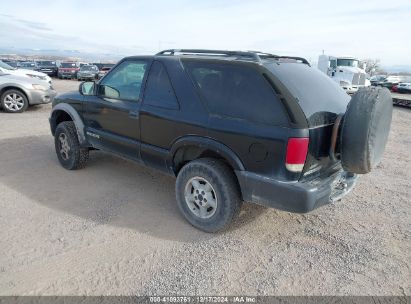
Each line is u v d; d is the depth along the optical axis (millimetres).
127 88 3871
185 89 3283
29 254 2814
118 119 3951
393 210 3900
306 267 2807
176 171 3576
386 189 4562
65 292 2410
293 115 2615
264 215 3668
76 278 2555
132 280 2564
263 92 2785
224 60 3078
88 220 3422
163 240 3127
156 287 2504
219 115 3008
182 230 3316
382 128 2816
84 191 4125
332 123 2893
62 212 3566
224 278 2635
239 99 2914
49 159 5297
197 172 3176
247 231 3340
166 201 3943
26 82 9594
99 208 3693
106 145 4246
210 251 2984
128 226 3344
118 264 2744
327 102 3031
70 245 2971
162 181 4531
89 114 4383
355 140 2670
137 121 3699
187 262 2812
